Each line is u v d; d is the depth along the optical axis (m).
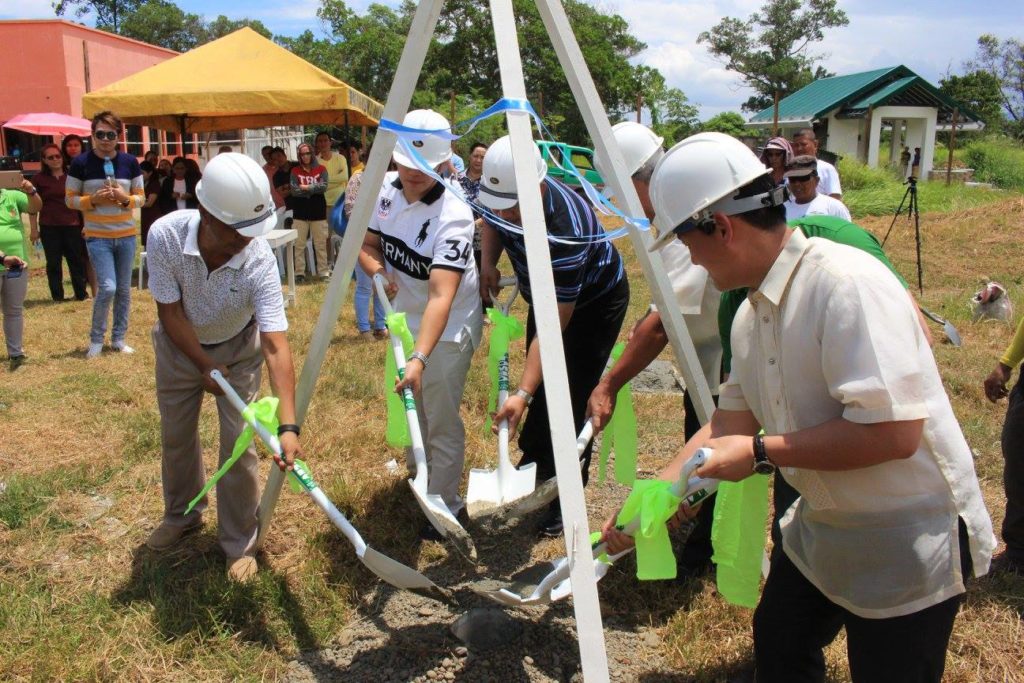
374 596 3.34
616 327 3.69
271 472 3.29
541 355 2.13
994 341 7.61
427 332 3.25
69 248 9.80
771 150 6.36
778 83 58.59
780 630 2.21
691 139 1.86
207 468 4.59
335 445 4.93
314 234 11.71
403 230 3.53
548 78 31.78
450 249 3.39
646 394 5.98
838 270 1.72
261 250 3.11
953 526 1.87
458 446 3.75
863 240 2.24
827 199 5.17
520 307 9.10
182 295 3.11
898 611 1.89
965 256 13.33
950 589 1.88
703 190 1.78
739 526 2.37
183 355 3.29
